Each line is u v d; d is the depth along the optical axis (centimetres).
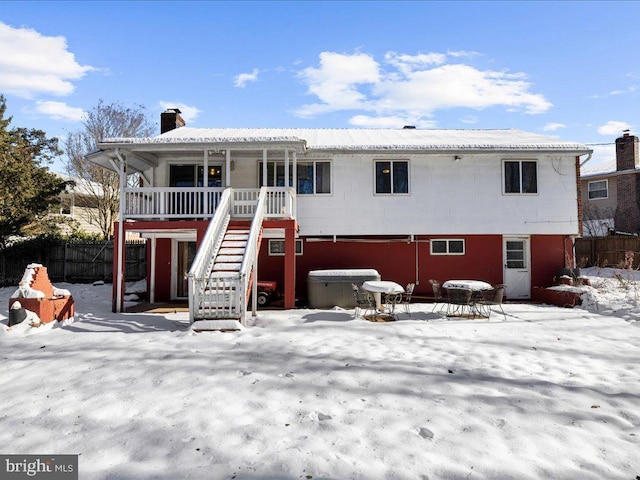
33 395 468
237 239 1020
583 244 1984
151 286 1316
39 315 834
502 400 446
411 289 1024
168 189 1113
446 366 570
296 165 1268
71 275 1770
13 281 1639
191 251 1401
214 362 580
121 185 1104
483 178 1330
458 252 1362
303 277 1345
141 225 1105
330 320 910
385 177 1327
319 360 590
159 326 870
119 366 568
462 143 1331
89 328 849
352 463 321
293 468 314
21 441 363
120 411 422
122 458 332
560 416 407
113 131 2756
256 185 1324
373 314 1007
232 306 848
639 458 331
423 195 1323
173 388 483
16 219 1708
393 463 322
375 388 481
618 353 643
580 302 1135
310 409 422
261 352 634
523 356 627
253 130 1602
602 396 457
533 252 1358
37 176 1861
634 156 2462
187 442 355
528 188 1334
